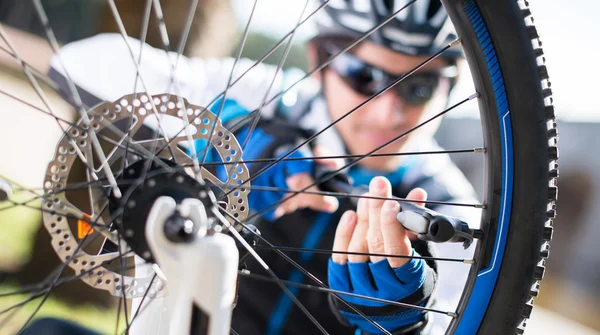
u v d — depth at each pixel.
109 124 0.65
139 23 1.33
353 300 0.99
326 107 1.25
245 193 0.71
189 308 0.51
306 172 1.16
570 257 2.42
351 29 1.19
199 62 1.29
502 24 0.65
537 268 0.66
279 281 0.71
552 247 2.47
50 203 0.66
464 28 0.67
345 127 1.24
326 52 1.23
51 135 1.53
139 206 0.56
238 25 1.46
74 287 1.28
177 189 0.57
